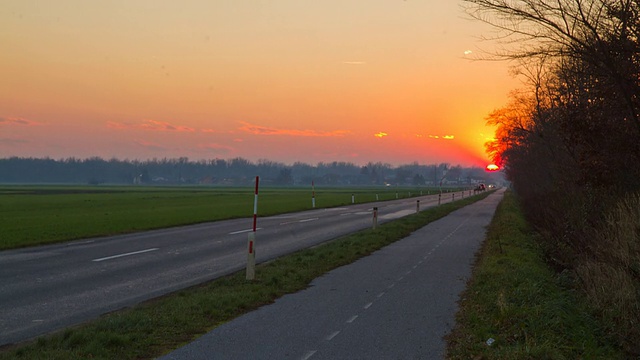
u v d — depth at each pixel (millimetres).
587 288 10086
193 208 45594
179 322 7965
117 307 9523
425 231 25344
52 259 15500
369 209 46031
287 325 7844
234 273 13289
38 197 74812
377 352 6504
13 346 7125
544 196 23281
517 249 16219
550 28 10172
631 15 9914
